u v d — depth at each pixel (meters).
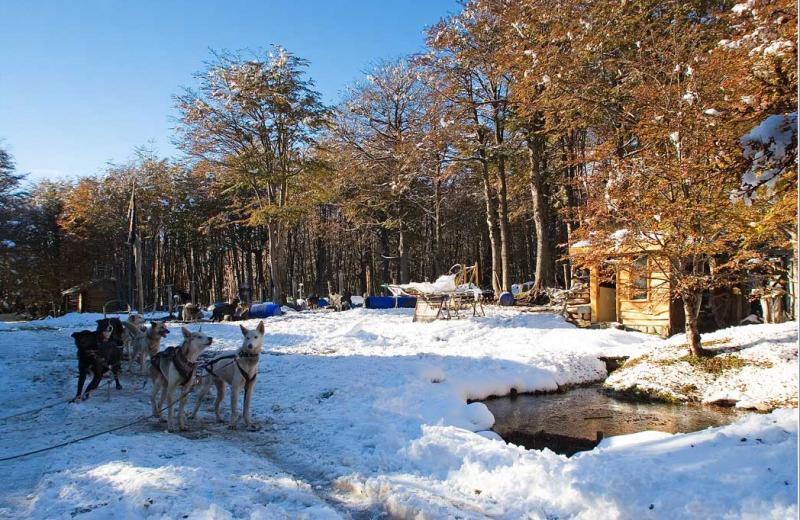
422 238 41.19
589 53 17.77
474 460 5.90
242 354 8.01
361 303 33.03
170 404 7.82
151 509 4.50
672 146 11.53
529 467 5.27
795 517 3.62
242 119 29.38
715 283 11.48
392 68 32.97
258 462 6.30
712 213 10.41
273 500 5.10
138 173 44.19
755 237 10.39
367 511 5.03
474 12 23.56
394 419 8.17
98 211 42.88
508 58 20.88
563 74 18.09
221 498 4.96
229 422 8.36
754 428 5.45
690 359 11.89
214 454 6.52
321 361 13.17
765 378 10.45
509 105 22.97
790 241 10.41
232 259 60.12
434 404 9.44
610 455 5.47
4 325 23.83
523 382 11.98
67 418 8.64
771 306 14.88
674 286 12.16
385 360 12.78
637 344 14.69
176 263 51.94
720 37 13.74
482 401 11.30
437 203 36.62
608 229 12.23
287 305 31.52
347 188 35.88
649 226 11.52
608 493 4.42
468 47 24.03
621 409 10.51
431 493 5.14
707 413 10.02
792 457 4.46
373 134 33.72
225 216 39.00
